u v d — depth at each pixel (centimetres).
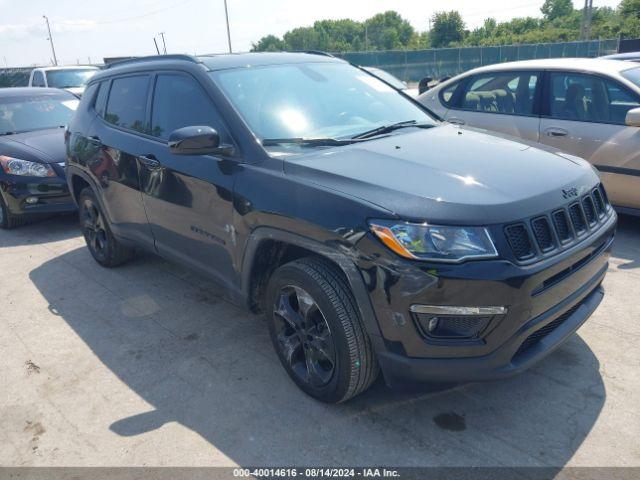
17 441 285
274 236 286
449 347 243
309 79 378
